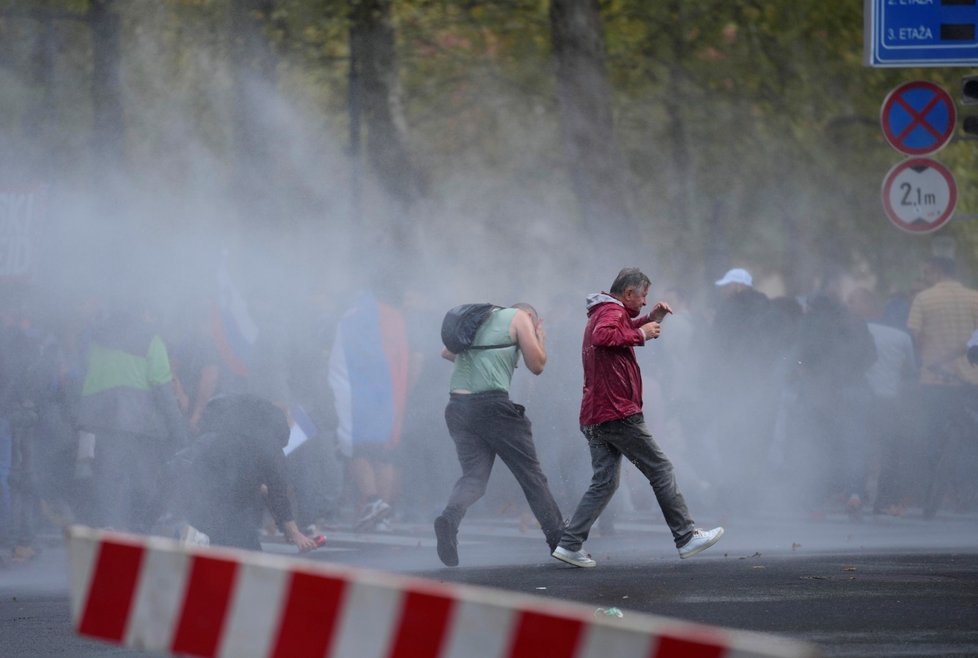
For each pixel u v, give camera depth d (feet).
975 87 139.23
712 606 70.85
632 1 207.51
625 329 90.48
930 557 95.91
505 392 94.17
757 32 210.79
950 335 139.03
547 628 26.91
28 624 72.18
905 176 140.87
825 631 62.69
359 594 28.30
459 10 207.51
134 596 30.09
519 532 128.16
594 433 92.22
